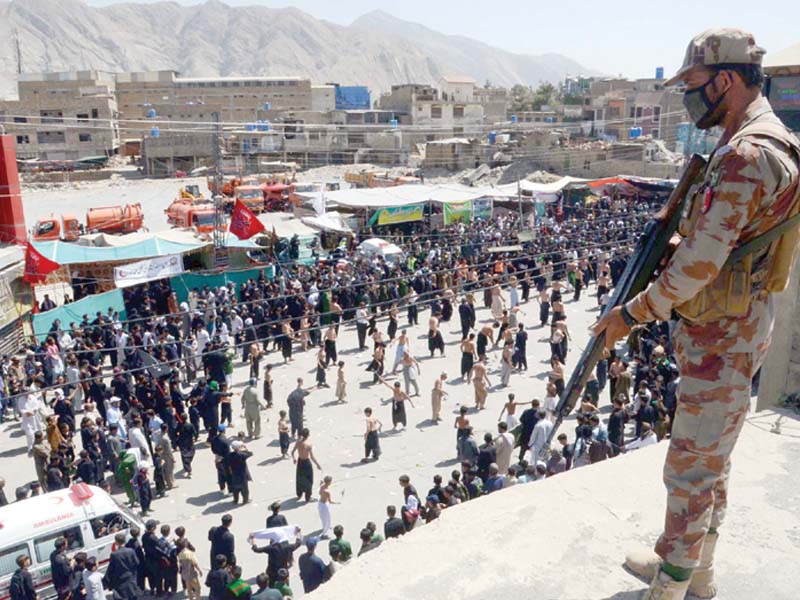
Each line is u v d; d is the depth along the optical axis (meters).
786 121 6.92
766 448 3.76
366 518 14.92
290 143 87.12
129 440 17.00
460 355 25.03
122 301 26.94
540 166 64.12
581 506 3.17
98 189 82.50
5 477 17.52
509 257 32.59
